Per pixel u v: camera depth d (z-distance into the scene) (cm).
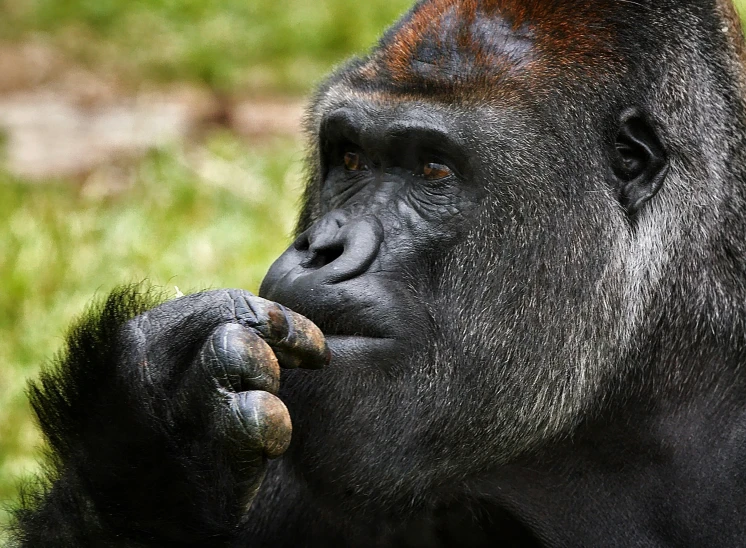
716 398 1884
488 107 1789
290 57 5750
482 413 1802
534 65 1816
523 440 1823
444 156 1800
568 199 1812
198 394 1614
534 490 1889
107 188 4184
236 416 1582
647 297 1845
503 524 1941
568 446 1862
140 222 3788
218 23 5994
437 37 1839
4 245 3603
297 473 1833
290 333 1639
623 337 1836
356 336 1728
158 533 1697
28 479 2291
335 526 1958
